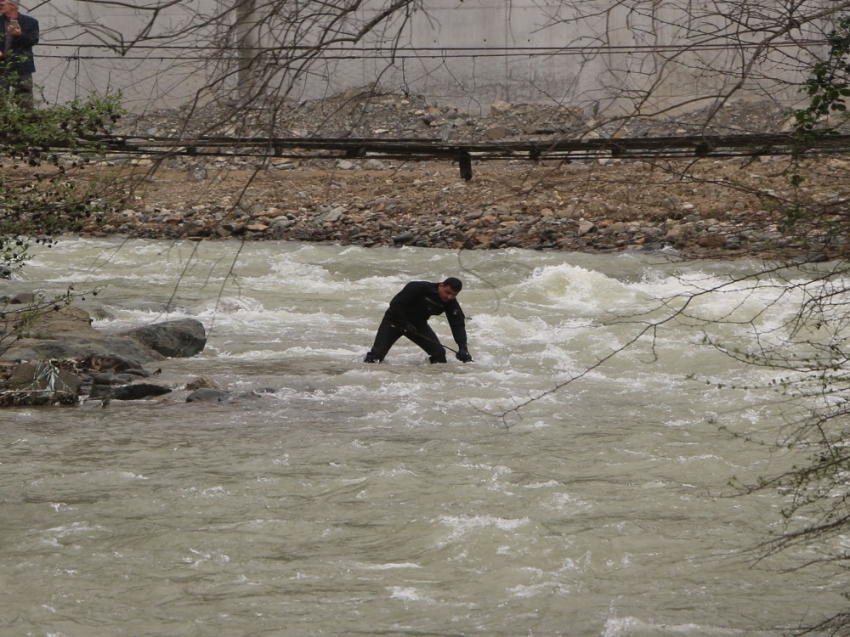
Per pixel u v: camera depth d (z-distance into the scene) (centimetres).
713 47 1328
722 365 3484
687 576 1847
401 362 3816
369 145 3481
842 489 2102
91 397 3194
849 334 3353
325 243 6862
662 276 5462
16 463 2495
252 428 2831
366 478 2364
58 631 1650
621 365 3641
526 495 2255
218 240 6781
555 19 1656
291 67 1218
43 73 3156
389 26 1591
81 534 2044
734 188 1484
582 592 1788
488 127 6681
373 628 1658
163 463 2509
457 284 3684
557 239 6588
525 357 3838
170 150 1305
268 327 4478
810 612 1692
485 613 1709
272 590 1802
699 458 2491
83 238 6625
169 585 1817
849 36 1320
